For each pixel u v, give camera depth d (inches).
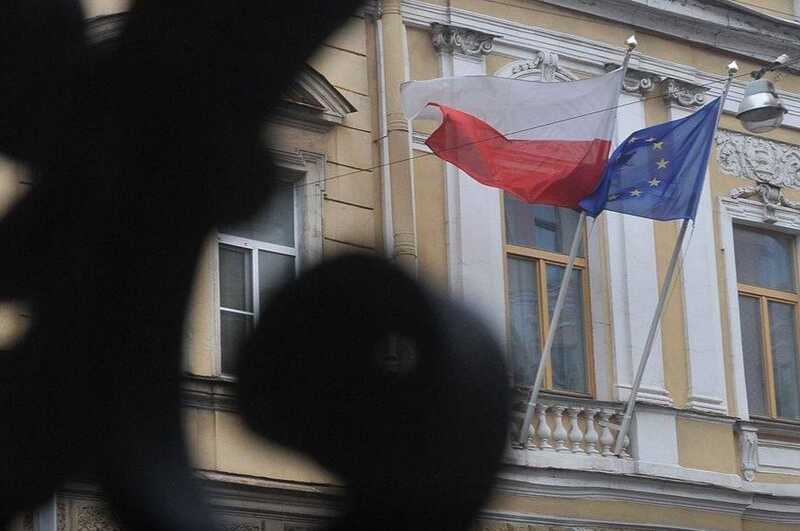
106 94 152.4
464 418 135.9
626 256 1726.1
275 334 138.2
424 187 1579.7
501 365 137.3
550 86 1544.0
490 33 1658.5
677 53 1815.9
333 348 137.4
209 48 151.0
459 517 135.0
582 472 1579.7
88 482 143.6
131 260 149.8
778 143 1903.3
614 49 1761.8
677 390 1733.5
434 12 1628.9
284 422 136.6
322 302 138.3
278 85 151.7
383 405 136.0
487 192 1614.2
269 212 154.9
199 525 141.7
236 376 139.1
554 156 1537.9
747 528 1753.2
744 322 1836.9
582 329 1680.6
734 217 1840.6
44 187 151.7
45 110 153.2
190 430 146.8
